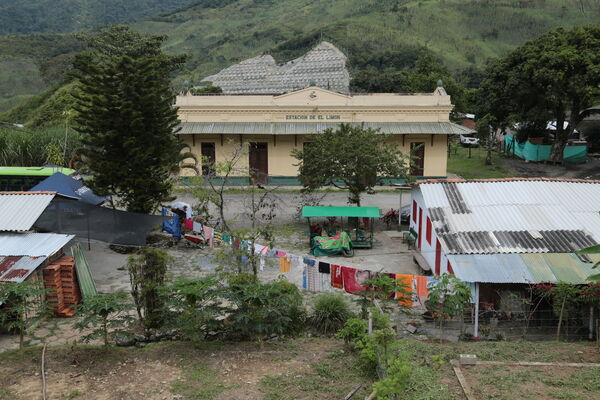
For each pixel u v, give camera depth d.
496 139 43.69
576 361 9.02
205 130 28.73
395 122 29.53
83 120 18.17
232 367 9.09
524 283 11.46
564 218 13.75
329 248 17.41
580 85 29.27
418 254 16.67
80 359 9.36
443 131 28.59
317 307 11.27
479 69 75.75
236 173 29.92
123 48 42.81
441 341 10.55
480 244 12.66
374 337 9.00
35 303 10.68
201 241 18.16
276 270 15.45
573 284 10.94
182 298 10.09
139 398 8.05
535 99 32.81
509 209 14.20
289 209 24.50
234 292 10.29
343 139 20.34
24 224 13.34
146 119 18.23
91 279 13.28
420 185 15.59
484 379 8.16
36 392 8.24
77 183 18.91
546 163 35.38
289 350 9.81
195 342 10.03
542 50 30.44
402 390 7.21
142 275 10.86
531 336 11.20
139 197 18.56
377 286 11.65
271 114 29.52
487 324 11.63
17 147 28.48
